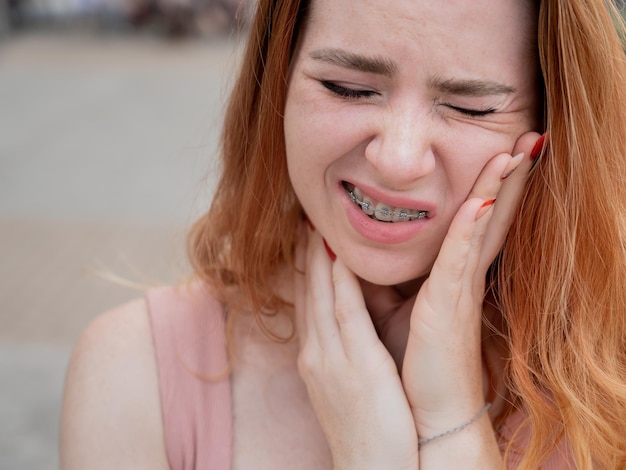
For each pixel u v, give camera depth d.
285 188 1.41
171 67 12.65
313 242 1.38
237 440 1.37
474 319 1.31
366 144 1.18
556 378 1.29
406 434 1.27
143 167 7.16
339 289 1.31
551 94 1.19
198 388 1.38
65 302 4.75
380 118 1.14
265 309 1.44
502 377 1.41
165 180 6.77
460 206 1.23
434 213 1.22
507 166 1.21
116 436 1.35
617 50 1.20
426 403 1.29
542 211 1.28
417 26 1.08
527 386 1.30
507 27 1.12
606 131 1.22
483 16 1.10
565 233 1.26
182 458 1.36
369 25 1.10
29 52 14.22
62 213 6.02
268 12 1.32
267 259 1.43
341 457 1.29
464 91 1.13
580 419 1.28
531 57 1.17
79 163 7.34
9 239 5.54
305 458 1.36
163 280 4.84
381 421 1.27
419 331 1.28
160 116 9.19
